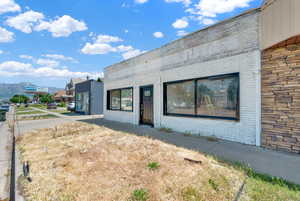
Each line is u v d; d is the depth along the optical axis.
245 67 5.31
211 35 6.36
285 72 4.46
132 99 10.57
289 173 3.19
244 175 3.09
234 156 4.14
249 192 2.54
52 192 2.75
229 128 5.75
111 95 13.12
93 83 18.41
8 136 7.84
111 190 2.72
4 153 5.34
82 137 6.58
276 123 4.62
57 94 64.12
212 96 6.37
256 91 5.03
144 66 9.59
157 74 8.70
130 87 10.70
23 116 16.89
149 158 3.95
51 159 4.21
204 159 3.86
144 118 9.82
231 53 5.71
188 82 7.28
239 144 5.26
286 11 4.14
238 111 5.49
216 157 4.04
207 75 6.46
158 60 8.66
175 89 7.89
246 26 5.31
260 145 4.96
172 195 2.52
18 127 9.94
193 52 7.00
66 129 8.59
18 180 3.26
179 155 4.11
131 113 10.59
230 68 5.73
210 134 6.34
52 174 3.36
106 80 13.50
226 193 2.53
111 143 5.39
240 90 5.44
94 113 18.45
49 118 14.73
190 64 7.11
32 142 6.10
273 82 4.69
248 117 5.23
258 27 5.00
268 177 3.01
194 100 7.00
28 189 2.88
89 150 4.73
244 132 5.33
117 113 12.01
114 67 12.42
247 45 5.27
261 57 4.97
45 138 6.71
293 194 2.46
